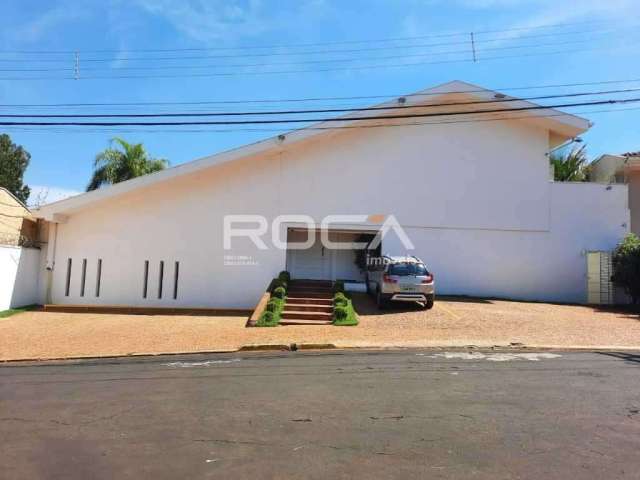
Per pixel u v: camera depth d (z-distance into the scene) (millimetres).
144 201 19906
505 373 8641
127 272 19750
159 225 19844
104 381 8469
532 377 8320
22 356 11086
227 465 4684
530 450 5035
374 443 5238
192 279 19703
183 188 19969
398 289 16000
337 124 19656
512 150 20688
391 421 5977
